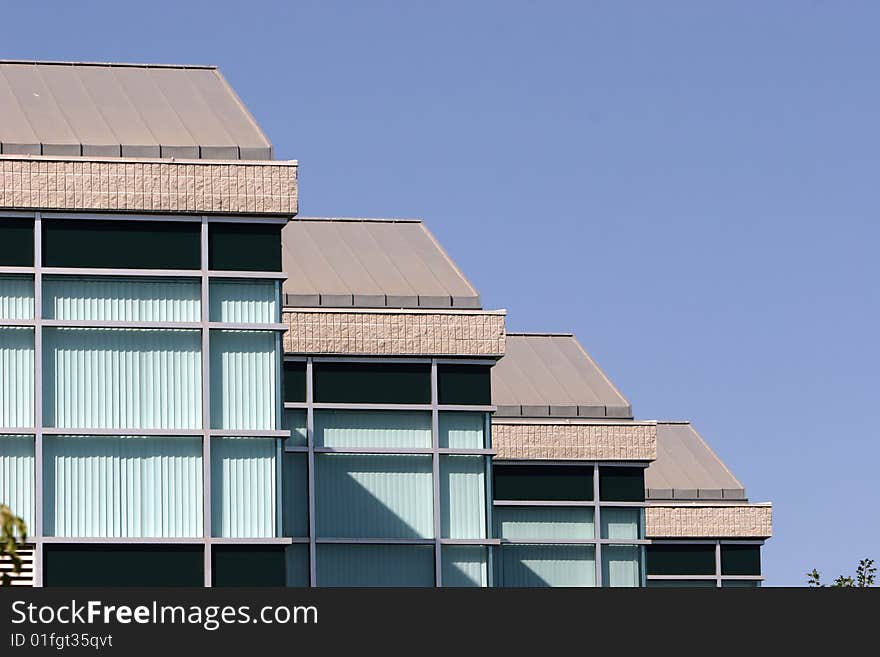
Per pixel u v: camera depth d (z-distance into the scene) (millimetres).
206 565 38375
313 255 50719
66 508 38219
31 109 41750
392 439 47312
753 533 65688
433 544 46812
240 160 40281
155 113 42344
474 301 49156
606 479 55594
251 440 39281
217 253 39781
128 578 38094
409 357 47750
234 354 39531
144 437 38781
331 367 47469
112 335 39062
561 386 57781
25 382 38562
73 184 39250
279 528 39031
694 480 67188
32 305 38844
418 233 52562
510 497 54938
